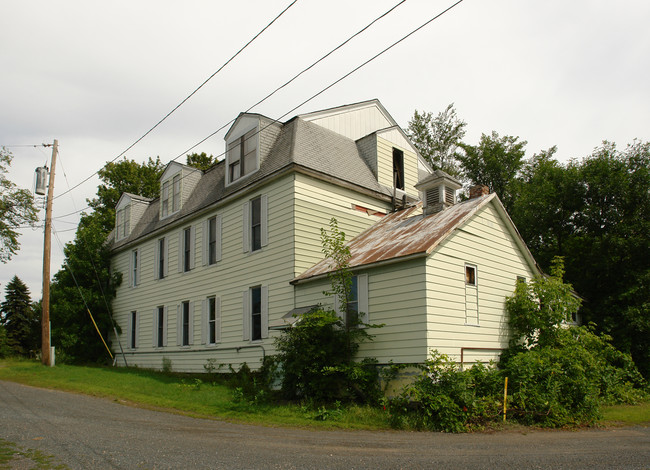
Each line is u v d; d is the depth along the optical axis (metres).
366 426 10.21
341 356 13.03
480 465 6.61
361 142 20.58
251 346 17.30
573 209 22.50
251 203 18.31
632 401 14.48
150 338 23.56
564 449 7.80
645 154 21.42
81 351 26.45
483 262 14.59
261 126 18.39
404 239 14.23
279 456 7.20
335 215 17.47
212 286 19.75
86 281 27.50
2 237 32.62
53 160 24.64
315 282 15.16
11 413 11.07
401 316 12.67
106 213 41.66
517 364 11.64
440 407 10.02
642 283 18.64
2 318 49.84
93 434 8.78
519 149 33.62
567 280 21.81
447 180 15.96
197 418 11.09
